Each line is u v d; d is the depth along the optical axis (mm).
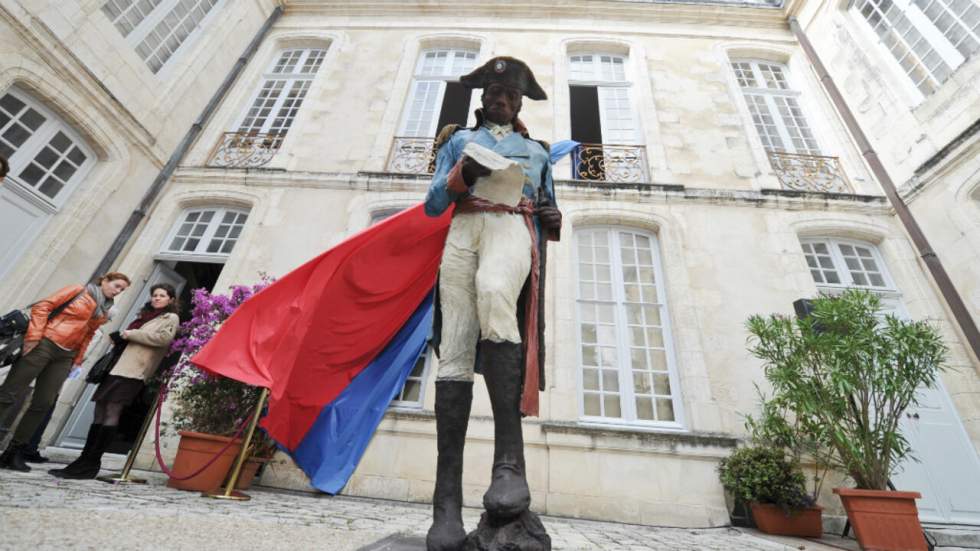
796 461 3920
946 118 5555
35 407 2990
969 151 5188
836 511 4207
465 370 1225
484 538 1008
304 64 8773
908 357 3404
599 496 4305
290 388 3330
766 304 5391
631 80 8133
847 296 3660
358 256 3000
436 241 2865
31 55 5078
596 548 1946
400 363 3842
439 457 1153
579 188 6312
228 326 2941
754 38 8562
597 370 5164
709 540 3117
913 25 6191
